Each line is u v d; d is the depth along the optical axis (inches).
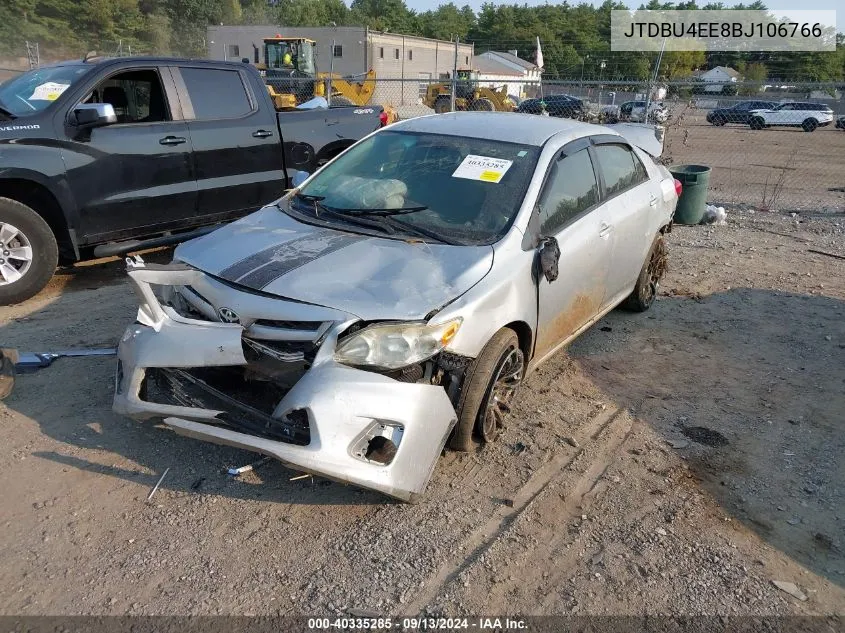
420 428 123.7
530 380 187.6
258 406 135.3
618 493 140.8
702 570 120.9
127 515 127.4
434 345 127.3
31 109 225.9
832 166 725.3
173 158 249.1
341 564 118.1
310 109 303.1
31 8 1909.4
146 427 153.4
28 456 141.9
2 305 220.4
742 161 758.5
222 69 271.0
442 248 146.6
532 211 157.2
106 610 107.1
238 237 154.2
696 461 153.8
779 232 375.2
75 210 227.3
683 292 265.4
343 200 167.9
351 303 127.0
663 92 550.6
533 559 121.5
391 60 1390.3
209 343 127.3
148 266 136.0
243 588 112.3
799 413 177.0
